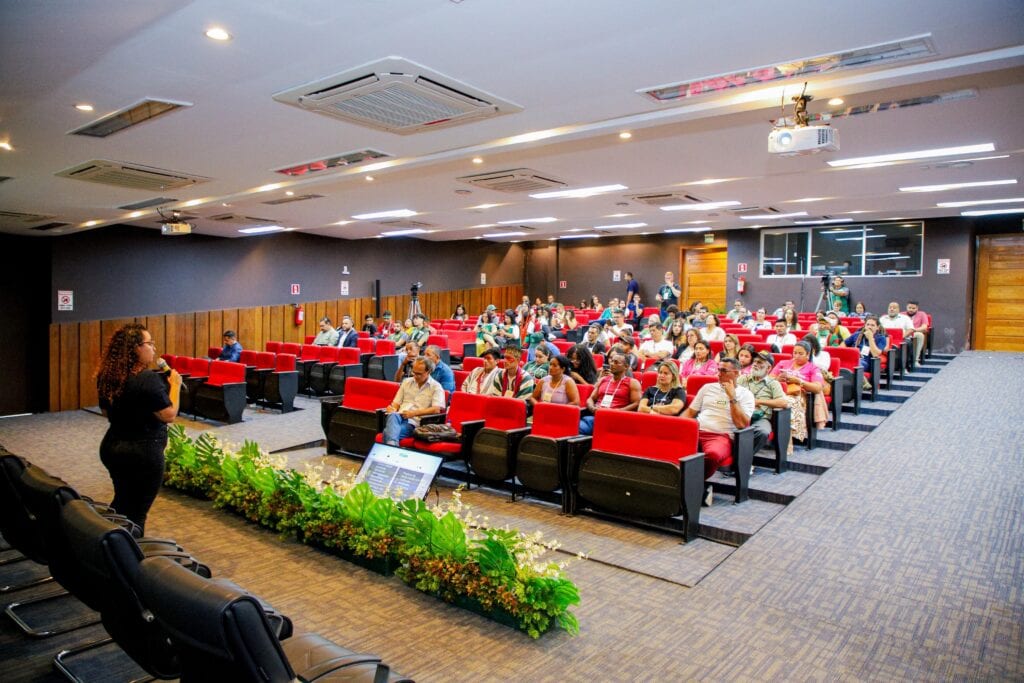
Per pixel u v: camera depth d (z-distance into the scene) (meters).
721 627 3.55
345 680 2.23
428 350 7.83
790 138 4.39
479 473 6.04
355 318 16.92
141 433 4.06
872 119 5.59
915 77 4.25
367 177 7.84
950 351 14.41
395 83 4.23
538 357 7.61
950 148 6.76
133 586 2.38
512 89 4.45
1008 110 5.29
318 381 11.41
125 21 3.19
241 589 1.89
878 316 15.09
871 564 4.28
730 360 5.65
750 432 5.61
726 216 13.44
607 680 3.06
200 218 11.43
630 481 4.98
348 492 4.48
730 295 17.17
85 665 3.25
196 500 5.91
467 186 8.97
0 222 10.30
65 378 11.78
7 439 9.10
